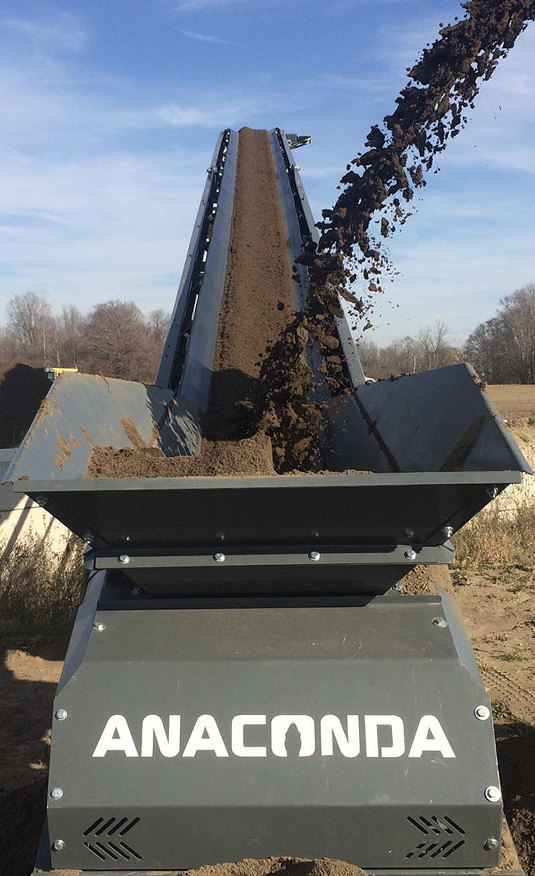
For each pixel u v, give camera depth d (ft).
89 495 8.82
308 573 10.06
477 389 10.98
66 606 26.23
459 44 20.75
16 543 26.99
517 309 212.64
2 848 12.14
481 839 9.33
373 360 94.22
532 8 20.65
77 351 209.56
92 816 9.27
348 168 23.34
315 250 26.55
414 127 21.67
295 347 22.66
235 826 9.30
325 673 9.67
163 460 12.04
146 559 9.85
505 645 24.11
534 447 41.06
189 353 28.66
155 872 9.43
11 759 17.15
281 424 21.49
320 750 9.42
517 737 14.53
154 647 9.86
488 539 34.32
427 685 9.60
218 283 39.70
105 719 9.49
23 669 22.34
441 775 9.32
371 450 16.63
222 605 10.27
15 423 57.57
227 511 9.22
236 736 9.45
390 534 9.68
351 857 9.37
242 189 59.06
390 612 10.18
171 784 9.29
